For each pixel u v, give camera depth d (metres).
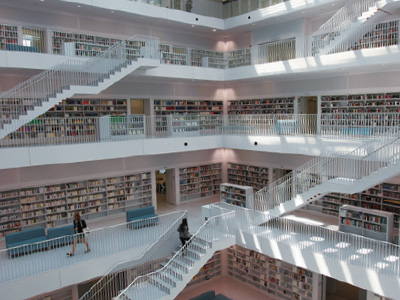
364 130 12.84
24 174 14.28
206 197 20.23
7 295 9.70
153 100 18.28
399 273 9.48
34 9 14.46
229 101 21.20
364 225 13.01
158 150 15.06
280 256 11.98
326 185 12.03
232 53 18.25
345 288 14.85
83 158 12.98
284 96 17.98
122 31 17.17
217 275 16.45
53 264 10.84
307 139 13.89
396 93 13.90
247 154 19.58
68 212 15.41
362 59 12.90
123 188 16.95
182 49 17.62
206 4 18.83
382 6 12.83
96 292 11.53
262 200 14.78
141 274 12.33
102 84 13.17
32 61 12.56
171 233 13.17
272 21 17.70
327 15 16.42
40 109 11.76
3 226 13.77
